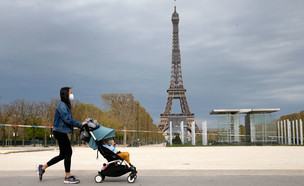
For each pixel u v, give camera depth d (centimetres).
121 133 7212
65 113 788
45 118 6162
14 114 6341
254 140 5962
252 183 738
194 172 977
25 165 1271
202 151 2872
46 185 729
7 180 807
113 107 6150
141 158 1811
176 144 5800
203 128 5662
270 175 888
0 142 6894
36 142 8244
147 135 8650
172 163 1412
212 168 1136
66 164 779
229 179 809
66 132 792
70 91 827
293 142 5875
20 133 7688
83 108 6669
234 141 5859
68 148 799
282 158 1744
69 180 758
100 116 6656
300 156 1947
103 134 792
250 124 6031
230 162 1457
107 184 745
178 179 816
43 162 1438
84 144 7406
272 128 5956
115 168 773
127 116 6122
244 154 2238
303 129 6544
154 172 980
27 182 773
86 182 779
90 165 1299
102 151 789
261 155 2084
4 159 1666
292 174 916
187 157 1900
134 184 741
